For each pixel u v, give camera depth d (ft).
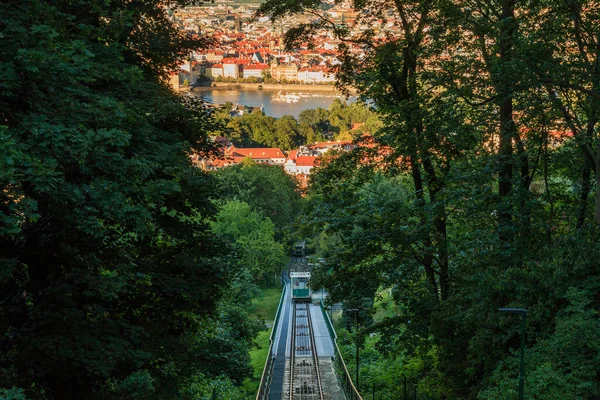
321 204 93.25
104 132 50.39
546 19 81.46
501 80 79.56
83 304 59.72
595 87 78.43
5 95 47.60
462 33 83.10
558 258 72.69
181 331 72.69
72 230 53.93
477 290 78.23
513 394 64.28
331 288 92.17
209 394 105.29
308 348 192.54
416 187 94.89
